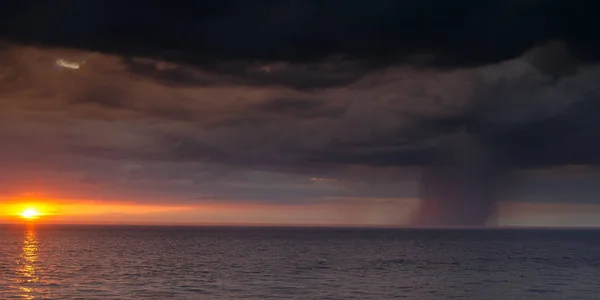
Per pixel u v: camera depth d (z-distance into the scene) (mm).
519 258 107688
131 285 64125
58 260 97188
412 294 59094
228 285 64688
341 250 132500
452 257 110250
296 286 64188
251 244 161875
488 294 59562
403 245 159000
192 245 153375
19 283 65312
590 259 105000
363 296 57438
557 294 59938
